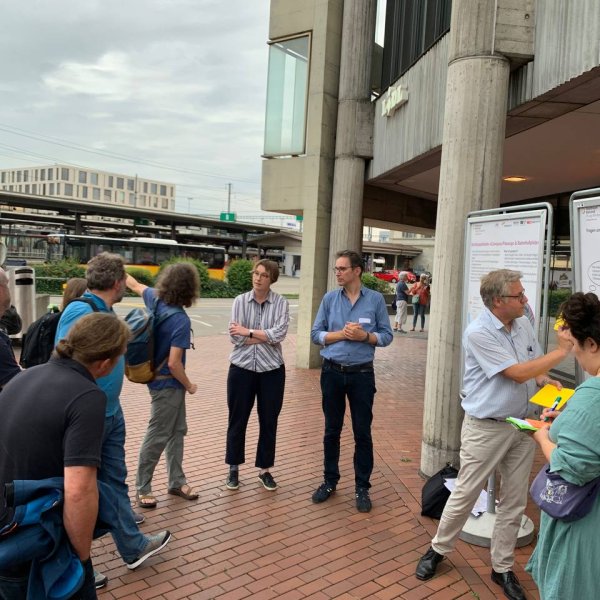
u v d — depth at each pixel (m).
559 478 2.04
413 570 3.51
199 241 62.81
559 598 2.04
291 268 65.81
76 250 33.22
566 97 4.60
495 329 3.17
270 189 10.59
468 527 3.88
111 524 2.22
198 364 10.77
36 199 45.41
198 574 3.40
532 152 7.29
